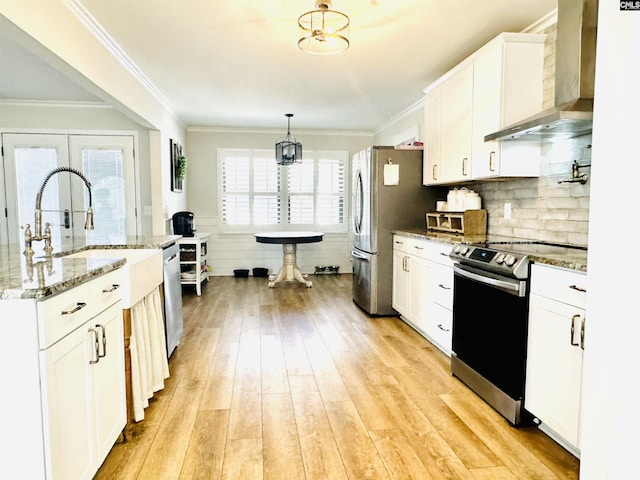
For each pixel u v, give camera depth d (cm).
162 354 257
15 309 123
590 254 110
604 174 104
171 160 525
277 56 342
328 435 203
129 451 189
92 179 488
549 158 276
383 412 225
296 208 675
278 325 388
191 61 353
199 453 188
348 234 691
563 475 173
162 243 276
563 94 228
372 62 356
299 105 506
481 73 296
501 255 221
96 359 162
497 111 276
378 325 389
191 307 455
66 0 245
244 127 649
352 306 462
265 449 191
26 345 124
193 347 328
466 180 323
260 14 268
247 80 406
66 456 138
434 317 318
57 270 159
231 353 314
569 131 236
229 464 180
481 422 215
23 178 482
